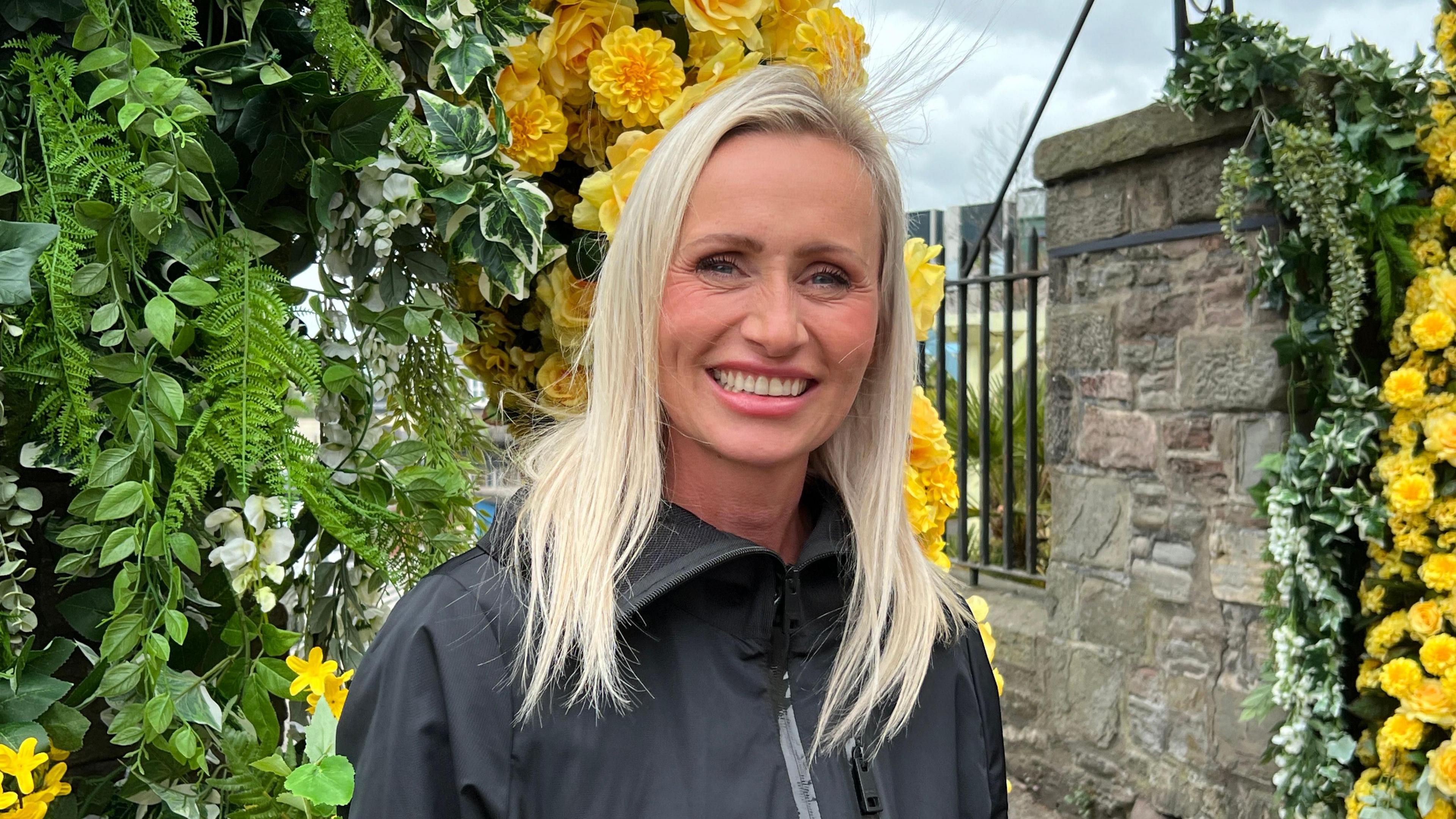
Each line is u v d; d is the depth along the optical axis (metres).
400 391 1.25
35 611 1.17
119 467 0.92
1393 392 2.51
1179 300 2.98
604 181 1.28
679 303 0.93
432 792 0.85
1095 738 3.29
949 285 4.07
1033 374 3.83
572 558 0.92
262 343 0.98
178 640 0.94
